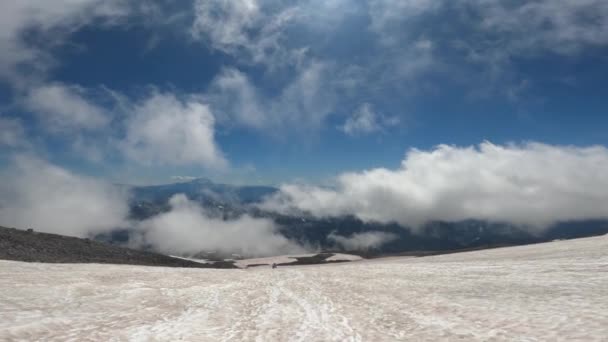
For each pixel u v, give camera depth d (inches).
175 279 1787.6
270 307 1094.4
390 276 1727.4
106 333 735.7
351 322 858.1
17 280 1299.2
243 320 917.2
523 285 1149.1
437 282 1397.6
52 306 943.7
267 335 767.7
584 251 1904.5
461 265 1974.7
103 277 1616.6
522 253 2337.6
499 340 634.2
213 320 916.0
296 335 762.8
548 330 656.4
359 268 2384.4
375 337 722.2
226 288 1557.6
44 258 2477.9
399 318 864.3
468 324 753.0
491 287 1171.3
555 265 1526.8
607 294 901.2
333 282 1664.6
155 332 766.5
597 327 639.8
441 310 904.9
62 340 672.4
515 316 772.6
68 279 1444.4
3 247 2445.9
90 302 1042.1
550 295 955.3
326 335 755.4
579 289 997.2
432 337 689.6
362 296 1218.0
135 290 1315.2
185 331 789.9
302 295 1318.9
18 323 736.3
